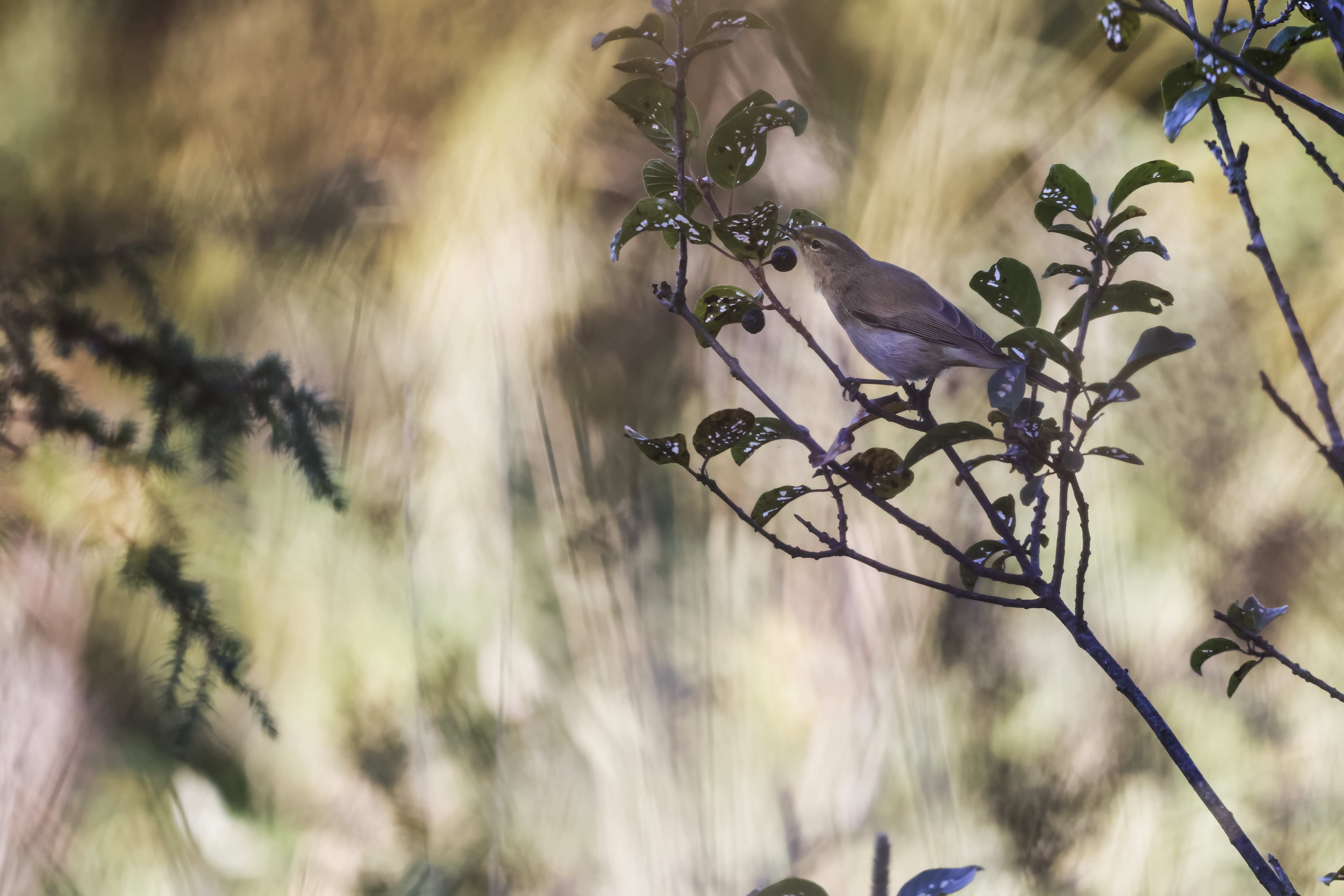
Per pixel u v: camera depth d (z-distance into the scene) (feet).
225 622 31.60
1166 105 10.64
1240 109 38.65
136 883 29.89
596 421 33.01
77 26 38.73
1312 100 8.93
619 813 29.22
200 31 38.65
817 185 35.65
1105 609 32.35
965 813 29.76
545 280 33.78
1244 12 35.65
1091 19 36.94
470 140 35.06
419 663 31.63
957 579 31.68
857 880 28.19
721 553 31.76
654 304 34.12
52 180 35.96
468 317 33.24
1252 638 11.12
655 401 33.37
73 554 27.63
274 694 31.89
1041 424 10.93
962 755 30.45
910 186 35.24
